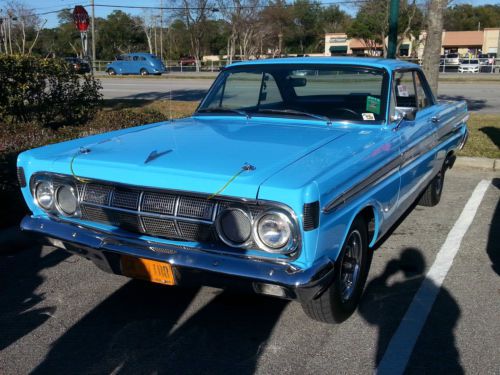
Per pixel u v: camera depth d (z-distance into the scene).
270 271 2.74
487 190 6.65
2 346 3.23
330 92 4.21
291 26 59.22
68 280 4.14
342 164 3.07
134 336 3.34
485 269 4.27
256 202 2.71
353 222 3.27
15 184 5.18
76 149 3.55
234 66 4.77
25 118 8.41
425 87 5.13
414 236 5.04
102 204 3.19
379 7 34.78
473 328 3.37
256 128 3.97
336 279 3.15
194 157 3.17
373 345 3.20
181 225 2.96
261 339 3.29
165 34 57.31
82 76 9.91
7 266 4.40
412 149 4.18
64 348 3.21
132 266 3.14
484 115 12.37
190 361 3.07
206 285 2.96
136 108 13.29
